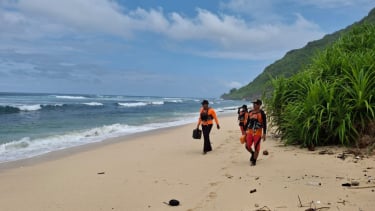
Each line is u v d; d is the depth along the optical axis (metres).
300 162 8.90
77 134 17.36
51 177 8.60
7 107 34.12
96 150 12.70
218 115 32.16
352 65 11.37
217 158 10.45
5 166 9.98
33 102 56.53
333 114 10.53
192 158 10.66
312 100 10.72
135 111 40.62
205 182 7.63
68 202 6.60
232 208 5.88
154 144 14.01
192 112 40.06
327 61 12.52
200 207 6.05
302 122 10.71
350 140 10.26
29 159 11.04
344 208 5.46
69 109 40.69
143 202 6.47
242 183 7.33
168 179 8.05
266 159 9.63
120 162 10.31
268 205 5.87
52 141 14.97
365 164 8.20
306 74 12.33
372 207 5.43
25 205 6.48
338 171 7.76
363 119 10.24
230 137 15.44
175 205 6.21
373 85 10.53
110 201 6.58
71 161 10.64
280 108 12.80
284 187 6.80
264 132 9.06
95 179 8.28
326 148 10.36
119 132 18.58
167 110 44.44
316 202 5.82
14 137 16.05
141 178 8.25
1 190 7.47
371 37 14.06
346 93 10.50
